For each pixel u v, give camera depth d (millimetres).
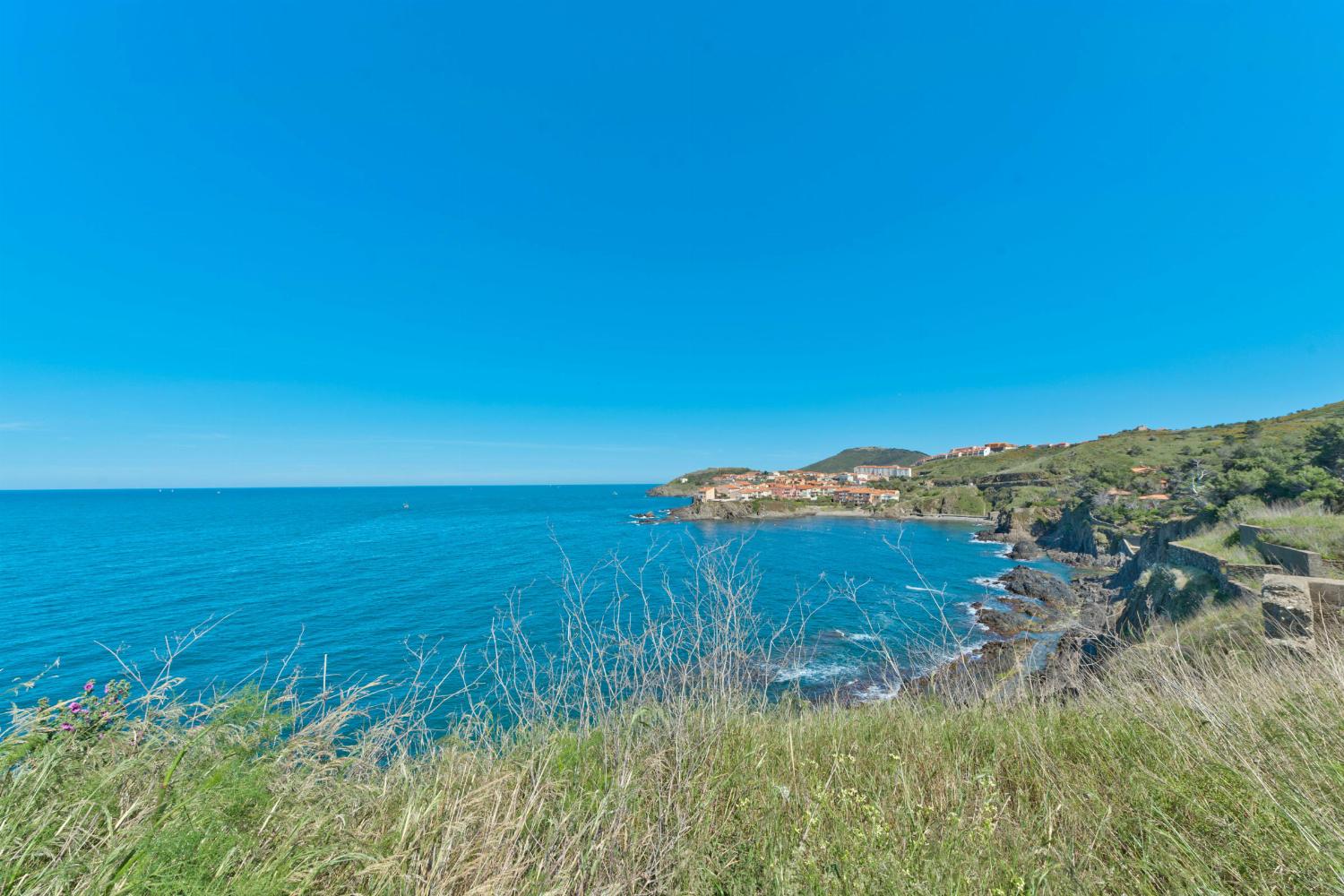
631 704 4008
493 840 2455
